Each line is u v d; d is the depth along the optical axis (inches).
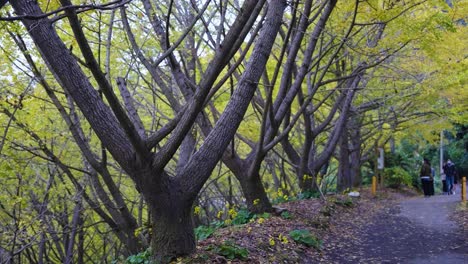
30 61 356.8
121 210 397.4
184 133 231.0
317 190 585.3
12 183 502.3
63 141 487.2
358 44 482.9
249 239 310.0
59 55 221.1
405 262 310.7
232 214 405.7
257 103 495.8
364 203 631.8
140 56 313.4
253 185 417.1
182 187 253.1
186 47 400.2
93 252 776.9
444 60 488.7
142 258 276.8
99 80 198.5
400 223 475.2
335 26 439.5
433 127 782.5
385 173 1027.3
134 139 222.8
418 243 374.6
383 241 382.9
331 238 382.0
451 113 650.2
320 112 768.9
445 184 960.9
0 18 149.3
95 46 393.1
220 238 304.7
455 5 406.0
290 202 502.0
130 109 258.4
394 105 725.3
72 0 309.7
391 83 600.1
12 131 410.6
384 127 819.4
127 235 409.1
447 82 534.3
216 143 260.4
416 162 1197.7
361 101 654.5
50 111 465.1
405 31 377.1
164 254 251.1
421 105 687.1
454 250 346.6
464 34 462.9
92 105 229.9
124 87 263.7
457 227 439.5
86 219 602.5
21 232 413.1
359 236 401.1
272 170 818.2
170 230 251.6
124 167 240.4
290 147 598.5
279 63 340.2
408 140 1112.8
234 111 264.1
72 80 225.1
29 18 155.3
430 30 370.6
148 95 568.7
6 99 358.9
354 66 540.4
